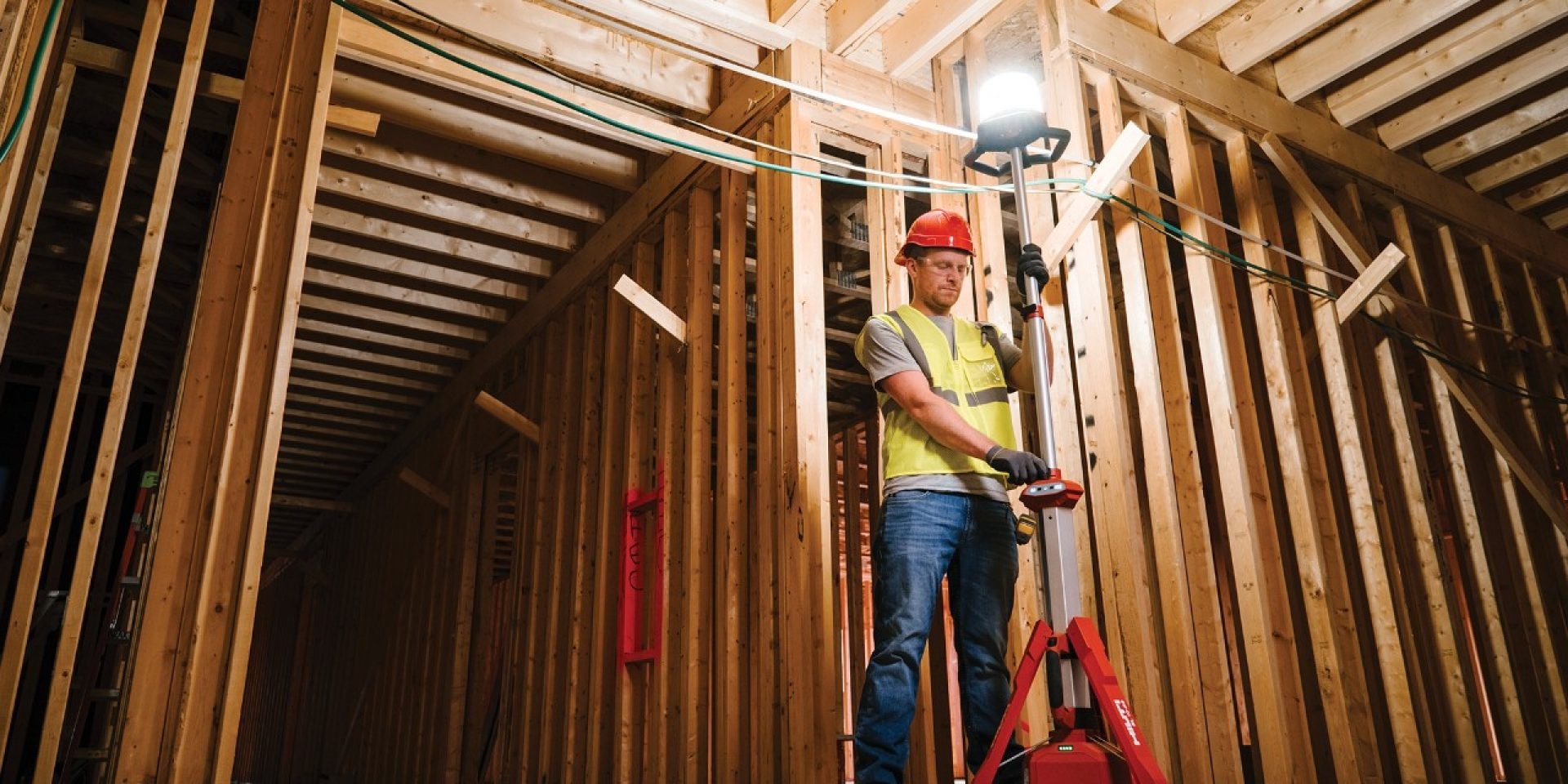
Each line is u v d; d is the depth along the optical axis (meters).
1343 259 4.34
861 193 4.83
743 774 3.98
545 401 5.73
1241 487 3.43
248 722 11.05
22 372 7.03
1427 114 4.59
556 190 5.28
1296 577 4.36
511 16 3.96
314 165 3.05
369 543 8.80
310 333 6.68
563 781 4.81
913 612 2.03
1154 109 3.97
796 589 3.36
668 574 4.30
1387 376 4.25
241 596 2.66
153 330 6.45
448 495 6.88
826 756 3.17
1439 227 4.84
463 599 6.49
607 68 4.15
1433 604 3.91
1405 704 3.57
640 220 4.97
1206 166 4.04
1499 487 4.51
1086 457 3.45
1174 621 3.21
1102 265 3.46
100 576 6.85
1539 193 5.10
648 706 4.45
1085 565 3.23
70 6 3.04
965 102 4.15
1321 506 3.71
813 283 3.68
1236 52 4.18
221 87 3.09
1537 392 4.91
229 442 2.77
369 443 8.71
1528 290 5.06
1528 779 3.96
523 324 6.23
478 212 5.38
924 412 2.05
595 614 4.86
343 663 8.78
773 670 3.49
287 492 9.77
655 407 4.98
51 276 5.78
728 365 4.09
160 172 2.79
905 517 2.10
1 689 2.37
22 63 2.50
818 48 3.96
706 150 3.36
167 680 2.62
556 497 5.45
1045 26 3.73
